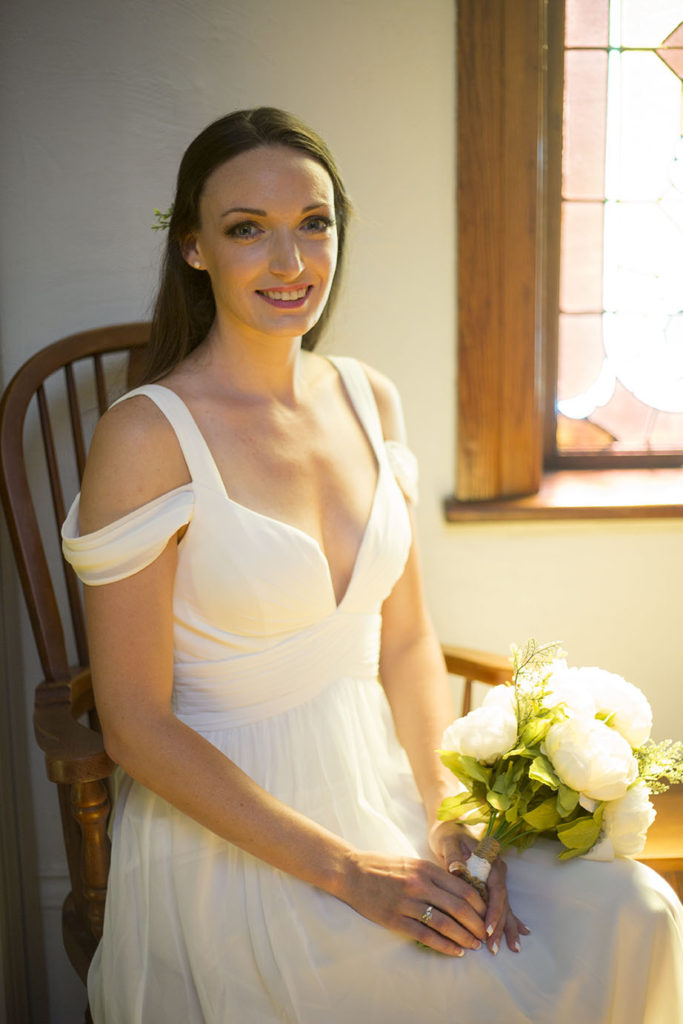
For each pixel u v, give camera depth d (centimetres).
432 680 174
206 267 157
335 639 160
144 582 145
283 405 164
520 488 226
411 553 179
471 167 209
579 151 230
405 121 209
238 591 149
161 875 149
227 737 155
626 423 243
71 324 210
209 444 152
